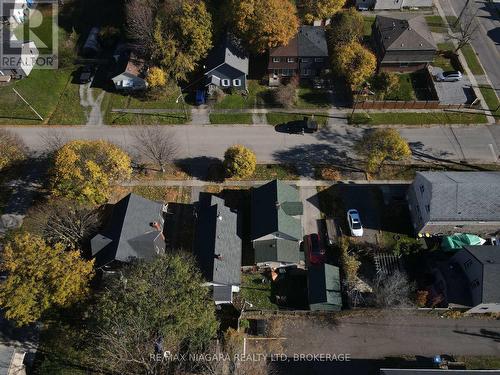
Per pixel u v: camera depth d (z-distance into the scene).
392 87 67.94
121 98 68.81
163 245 51.41
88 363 44.56
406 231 54.53
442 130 64.50
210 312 43.25
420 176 52.34
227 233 50.91
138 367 42.91
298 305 49.16
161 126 65.44
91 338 44.19
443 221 49.72
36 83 70.19
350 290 48.59
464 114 66.19
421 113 66.38
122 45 73.56
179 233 54.47
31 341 46.03
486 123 65.25
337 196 57.81
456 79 69.94
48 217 51.94
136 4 69.12
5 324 46.91
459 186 49.00
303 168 60.69
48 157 60.62
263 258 50.00
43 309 41.69
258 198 54.19
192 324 41.25
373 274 51.25
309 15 72.06
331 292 47.78
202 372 41.91
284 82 70.38
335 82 70.06
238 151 56.75
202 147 63.00
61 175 51.34
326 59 67.69
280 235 50.50
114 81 68.38
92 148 54.22
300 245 53.88
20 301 40.62
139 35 68.00
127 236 49.06
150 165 60.84
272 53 66.81
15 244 44.94
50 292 41.84
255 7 64.56
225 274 47.47
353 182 59.12
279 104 67.69
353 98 66.38
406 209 56.44
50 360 44.75
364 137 60.81
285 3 66.62
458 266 49.31
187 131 64.88
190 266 46.34
